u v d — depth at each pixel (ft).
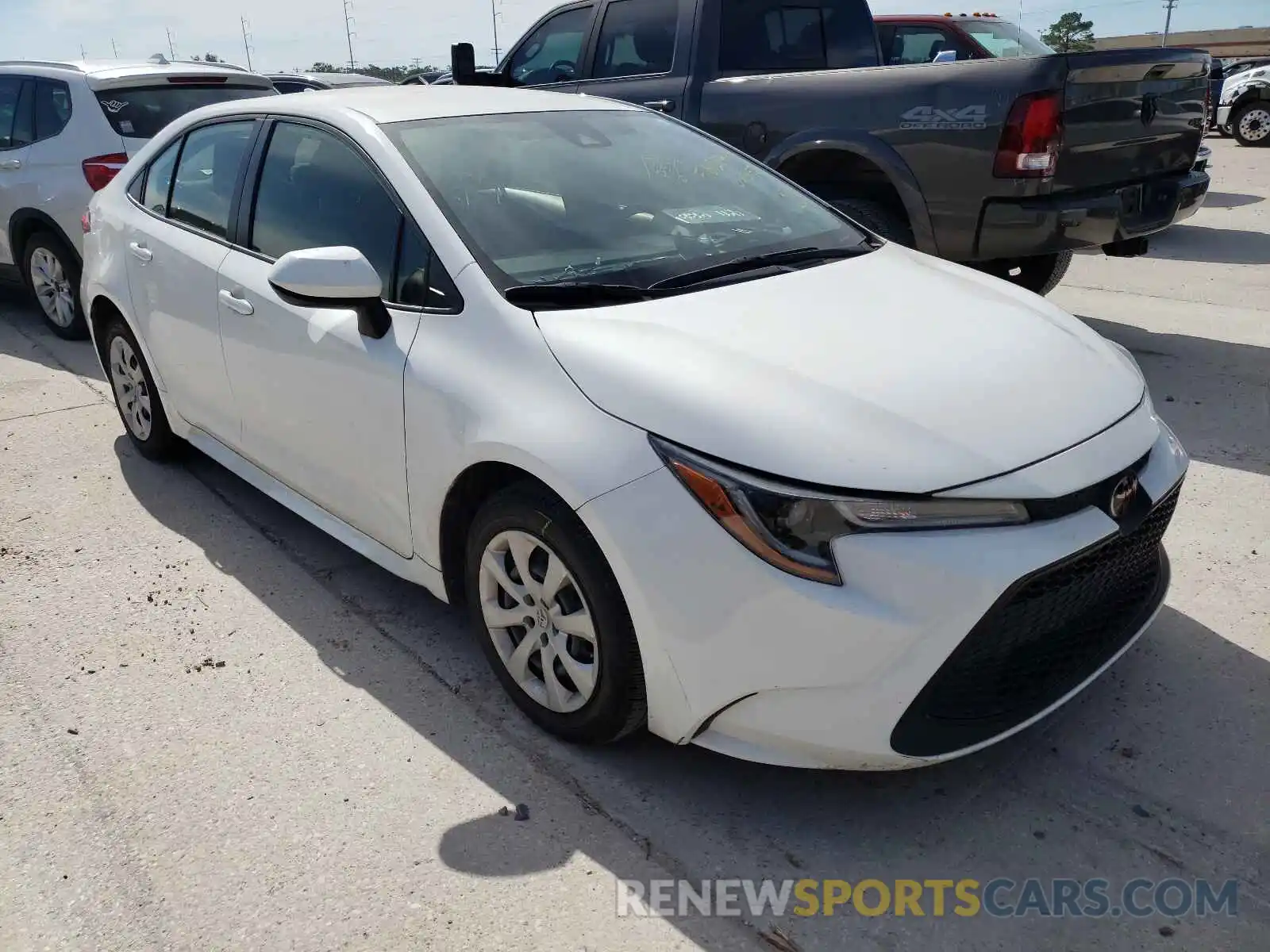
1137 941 6.94
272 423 11.46
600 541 7.70
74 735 9.25
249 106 12.53
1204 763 8.58
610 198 10.62
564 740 9.02
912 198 17.46
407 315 9.50
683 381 7.76
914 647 6.98
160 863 7.75
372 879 7.55
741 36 20.66
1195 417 15.92
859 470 7.12
